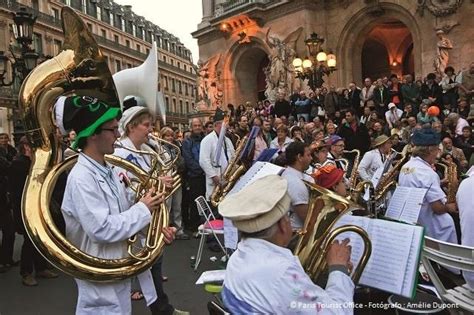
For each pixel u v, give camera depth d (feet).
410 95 44.14
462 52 56.18
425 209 15.49
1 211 23.45
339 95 50.29
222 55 84.48
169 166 11.94
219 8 84.23
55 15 155.33
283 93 60.90
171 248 25.79
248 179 14.10
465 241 11.42
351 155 34.83
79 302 9.45
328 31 69.97
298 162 14.96
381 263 8.79
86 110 9.29
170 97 243.81
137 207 9.51
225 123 24.07
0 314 16.98
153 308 14.37
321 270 7.92
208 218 21.76
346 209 8.05
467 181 11.64
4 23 122.83
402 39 78.64
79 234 9.41
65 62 10.61
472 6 55.42
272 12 74.38
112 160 10.75
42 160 9.90
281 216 6.91
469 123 37.42
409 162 16.10
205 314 16.10
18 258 26.03
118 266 9.29
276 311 6.41
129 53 205.16
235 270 6.86
